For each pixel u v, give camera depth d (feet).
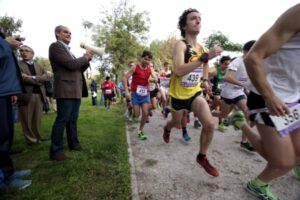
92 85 47.24
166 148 15.25
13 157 13.10
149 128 21.40
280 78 6.95
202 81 14.01
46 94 19.84
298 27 5.71
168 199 9.12
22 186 9.59
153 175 11.18
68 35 12.79
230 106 16.76
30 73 15.56
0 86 9.06
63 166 11.46
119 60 63.67
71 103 12.56
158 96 30.32
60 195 8.98
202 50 11.82
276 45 5.90
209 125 10.35
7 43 9.30
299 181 10.48
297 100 7.13
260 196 9.04
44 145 15.16
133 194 9.22
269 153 7.57
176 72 10.45
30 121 15.40
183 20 11.69
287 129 7.15
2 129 9.25
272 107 6.15
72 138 13.93
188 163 12.62
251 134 8.77
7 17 53.21
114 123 23.04
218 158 13.32
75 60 12.12
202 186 10.12
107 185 9.77
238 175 11.14
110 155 13.05
